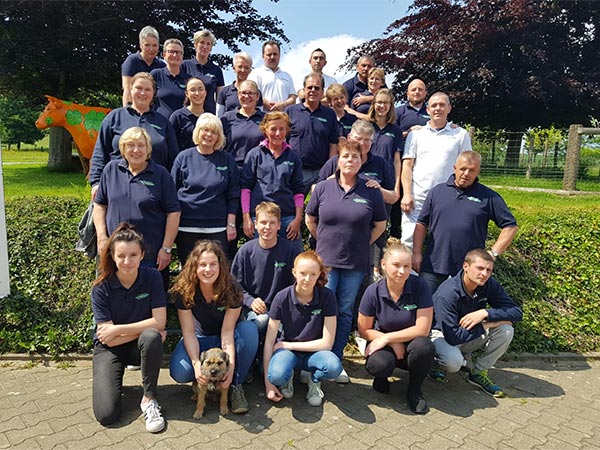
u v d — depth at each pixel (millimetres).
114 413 3309
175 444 3113
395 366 3822
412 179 5047
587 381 4379
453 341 3949
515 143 13172
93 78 15031
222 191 4387
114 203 3980
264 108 6105
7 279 4926
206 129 4273
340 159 4148
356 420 3500
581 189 9891
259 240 4047
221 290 3586
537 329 5199
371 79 6078
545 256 6180
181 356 3588
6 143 48500
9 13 13820
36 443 3090
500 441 3307
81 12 14016
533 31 17469
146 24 15039
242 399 3535
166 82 5512
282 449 3104
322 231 4242
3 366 4277
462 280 3994
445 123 4988
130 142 3869
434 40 18234
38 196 7016
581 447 3270
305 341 3775
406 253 3662
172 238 4141
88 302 5023
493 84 18250
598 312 5527
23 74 14773
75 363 4359
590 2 17469
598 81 17953
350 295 4230
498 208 4316
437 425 3482
